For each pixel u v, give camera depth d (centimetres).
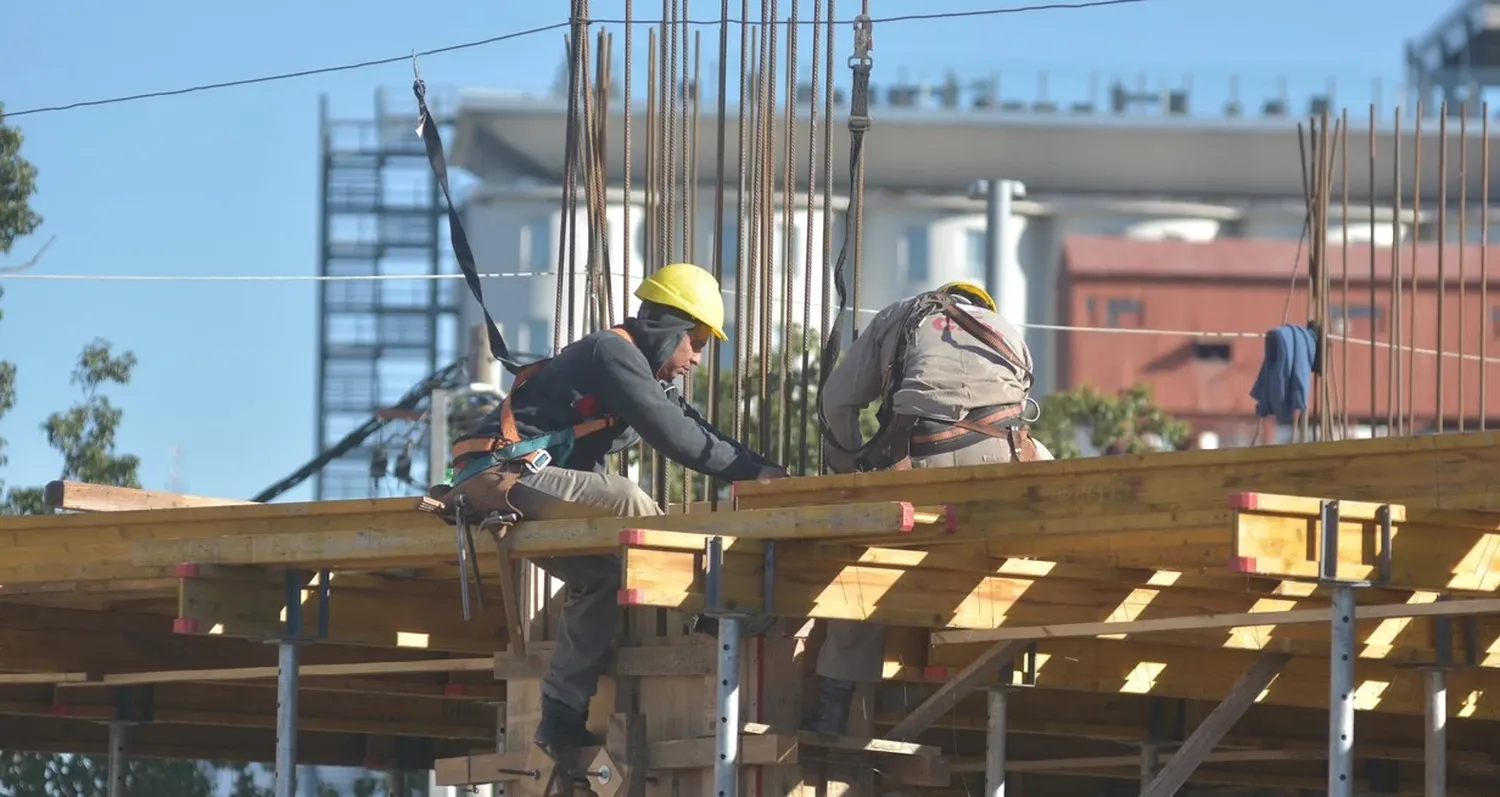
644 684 3250
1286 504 2412
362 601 3309
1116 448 11431
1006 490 2780
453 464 2947
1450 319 18575
